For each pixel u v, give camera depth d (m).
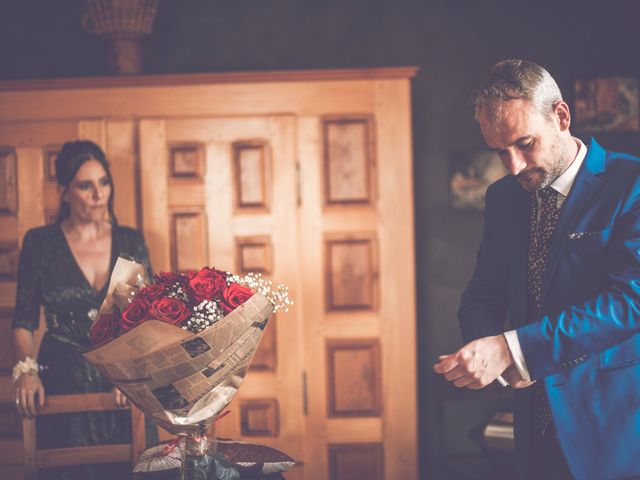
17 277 3.28
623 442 1.89
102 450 2.43
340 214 3.55
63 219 3.21
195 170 3.53
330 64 3.93
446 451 3.96
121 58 3.61
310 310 3.57
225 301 1.65
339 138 3.53
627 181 1.89
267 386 3.56
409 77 3.51
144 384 1.65
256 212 3.54
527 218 2.07
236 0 3.92
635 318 1.76
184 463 1.75
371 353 3.58
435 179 3.96
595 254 1.89
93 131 3.52
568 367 1.81
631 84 3.91
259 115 3.52
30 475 2.42
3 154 3.52
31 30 3.93
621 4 3.91
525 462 2.05
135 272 1.85
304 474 3.59
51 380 3.04
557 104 1.83
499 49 3.93
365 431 3.58
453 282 3.98
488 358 1.76
